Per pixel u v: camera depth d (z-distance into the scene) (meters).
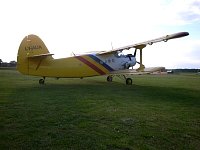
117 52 16.62
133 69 16.92
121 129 5.62
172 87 14.73
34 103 8.32
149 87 14.49
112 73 16.52
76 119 6.36
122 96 10.41
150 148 4.57
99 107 7.88
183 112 7.53
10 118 6.34
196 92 12.30
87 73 15.73
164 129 5.72
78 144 4.66
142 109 7.79
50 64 14.60
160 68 16.39
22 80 17.61
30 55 14.17
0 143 4.66
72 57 15.16
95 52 16.92
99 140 4.88
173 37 14.73
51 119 6.30
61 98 9.42
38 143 4.68
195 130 5.72
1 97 9.43
